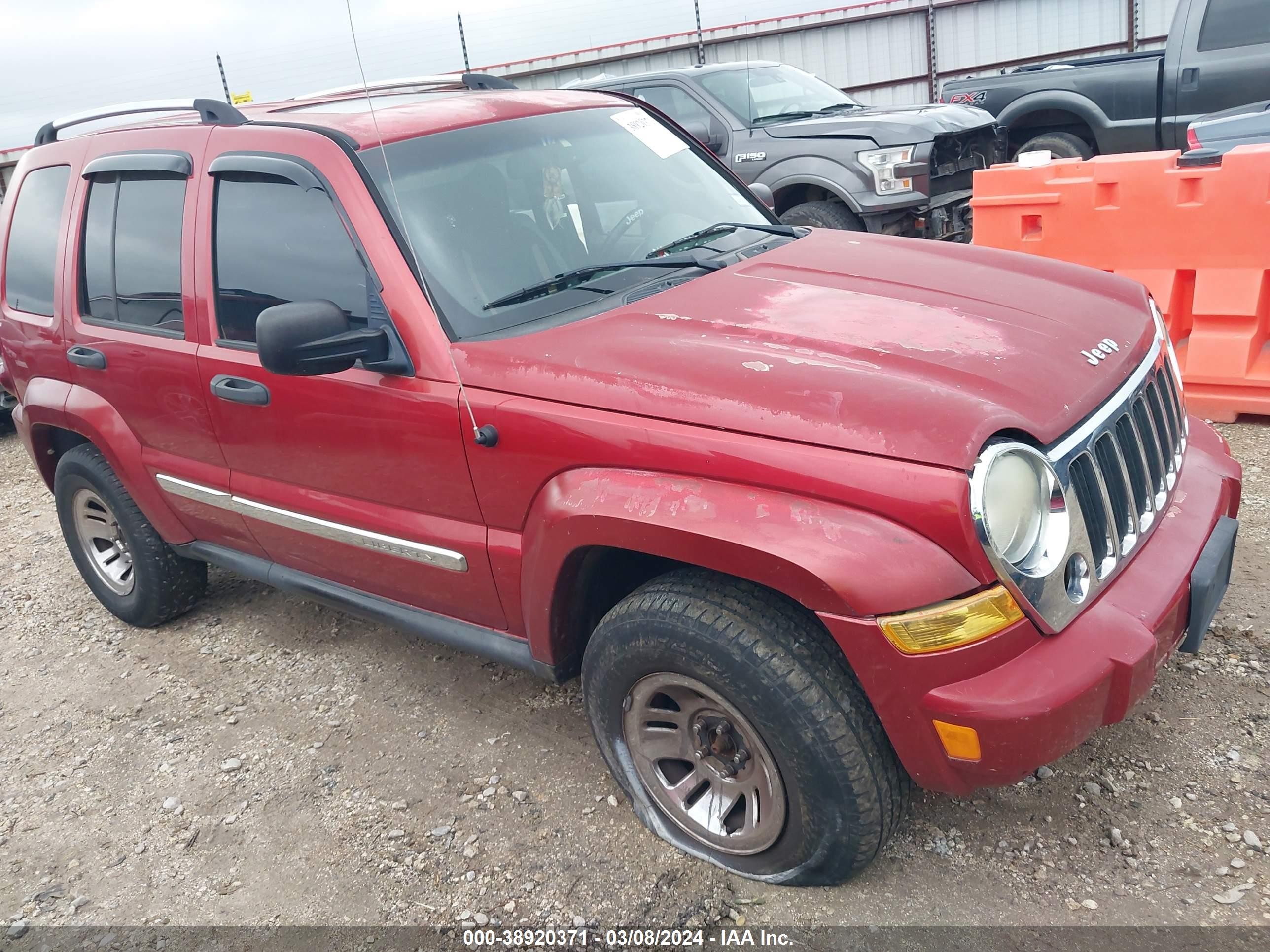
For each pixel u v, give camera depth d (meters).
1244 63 7.77
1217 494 2.58
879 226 7.20
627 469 2.25
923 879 2.40
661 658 2.28
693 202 3.41
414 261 2.67
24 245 4.05
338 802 3.01
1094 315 2.60
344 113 3.14
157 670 3.99
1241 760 2.60
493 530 2.62
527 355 2.46
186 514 3.69
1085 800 2.56
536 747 3.14
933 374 2.15
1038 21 14.91
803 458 2.02
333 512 3.03
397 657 3.83
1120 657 2.03
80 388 3.81
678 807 2.53
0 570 5.31
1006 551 1.96
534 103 3.35
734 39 15.43
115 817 3.11
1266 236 4.33
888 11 15.08
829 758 2.11
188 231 3.24
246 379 3.05
